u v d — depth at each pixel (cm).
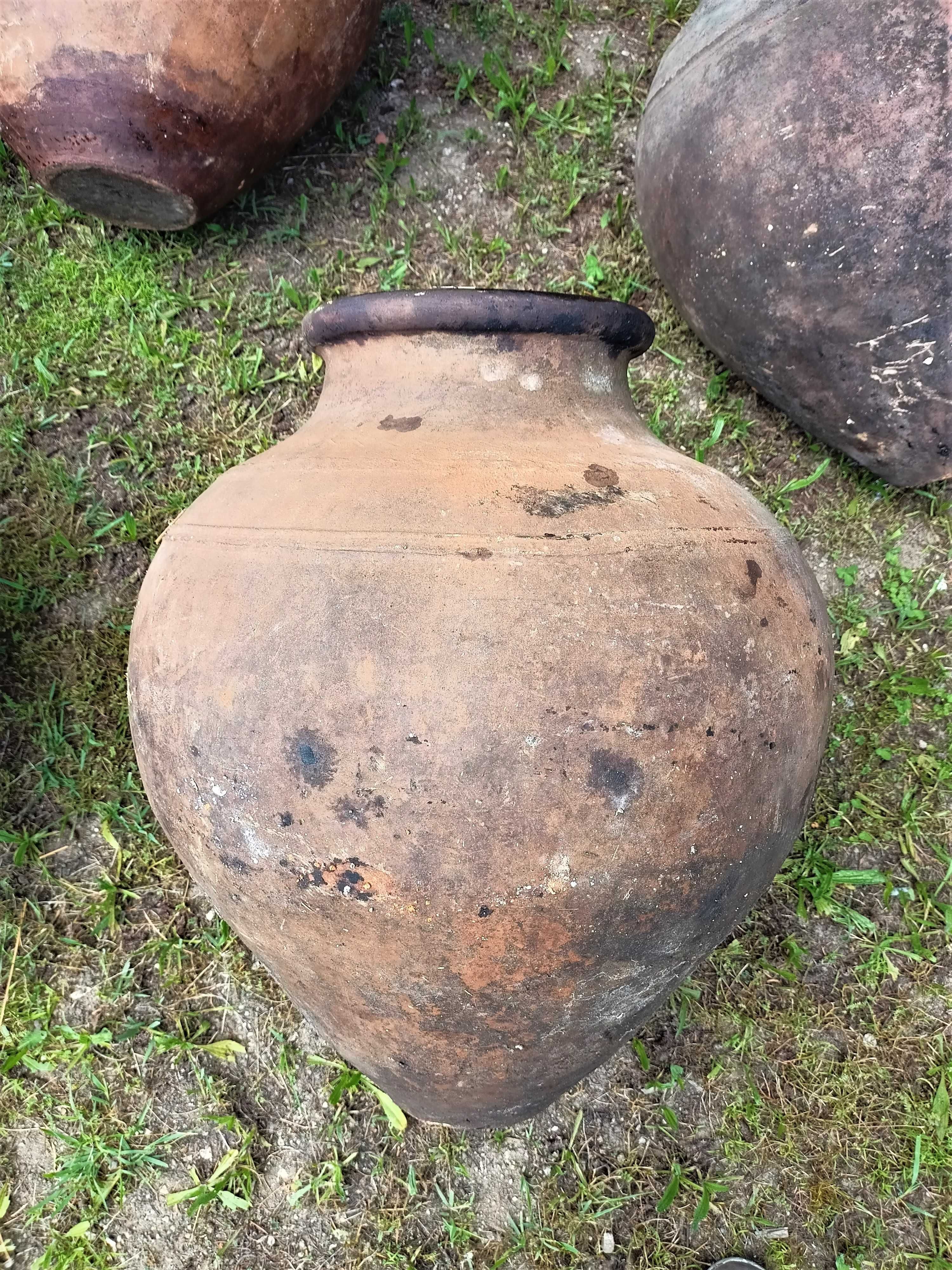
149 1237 118
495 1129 114
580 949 69
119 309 126
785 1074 122
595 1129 121
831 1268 118
